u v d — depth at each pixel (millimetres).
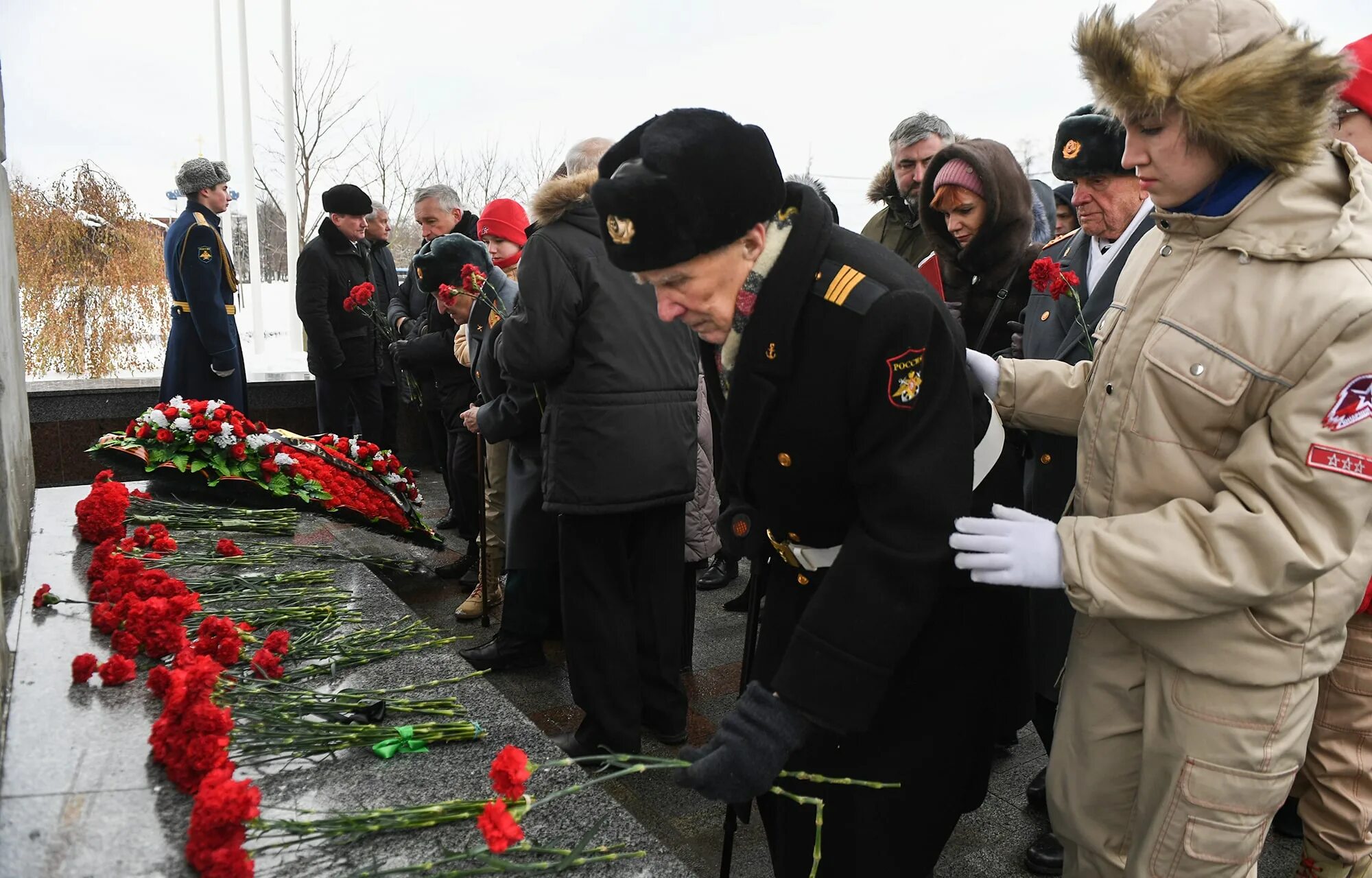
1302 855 2156
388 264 6762
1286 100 1353
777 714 1405
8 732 1876
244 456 3793
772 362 1457
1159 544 1424
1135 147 1515
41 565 2879
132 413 6117
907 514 1420
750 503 1699
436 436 5504
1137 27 1446
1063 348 2555
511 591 3637
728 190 1324
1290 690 1485
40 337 7910
